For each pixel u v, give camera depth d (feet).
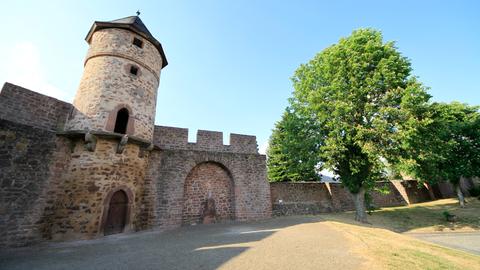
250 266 16.35
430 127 39.22
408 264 17.16
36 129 27.12
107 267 16.26
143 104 36.86
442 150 44.91
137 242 24.90
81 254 19.98
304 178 72.95
